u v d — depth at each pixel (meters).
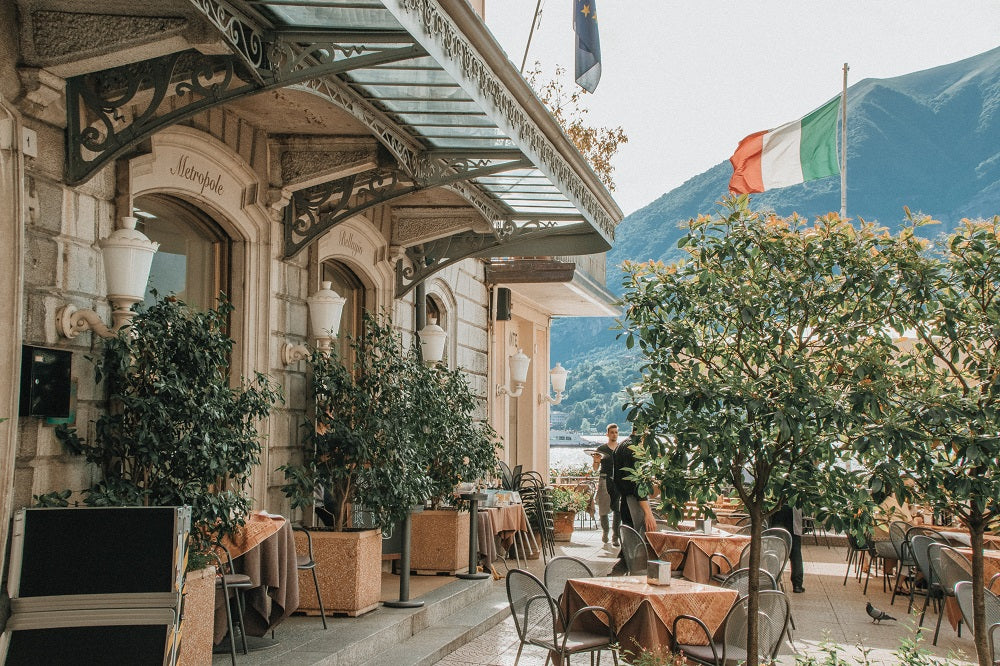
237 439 6.59
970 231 5.52
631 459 11.65
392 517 9.35
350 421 9.44
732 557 10.75
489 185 10.46
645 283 5.84
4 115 5.60
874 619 10.46
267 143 8.70
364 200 10.36
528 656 8.62
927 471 5.18
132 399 6.07
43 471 5.87
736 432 5.48
